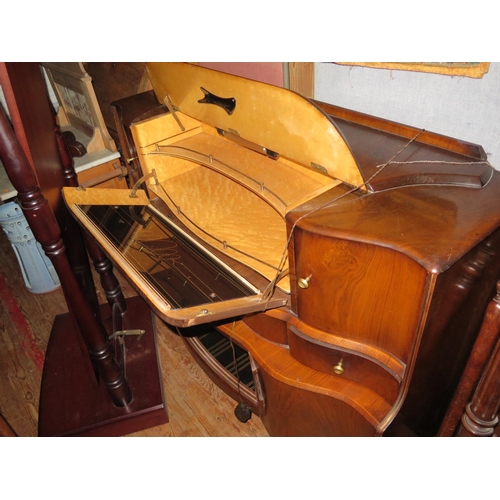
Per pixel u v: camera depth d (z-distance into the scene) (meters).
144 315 1.77
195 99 1.12
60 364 1.58
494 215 0.77
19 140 0.89
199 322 0.83
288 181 1.08
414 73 1.01
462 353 0.98
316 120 0.84
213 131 1.31
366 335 0.89
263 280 1.02
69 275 1.08
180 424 1.46
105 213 1.16
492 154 0.97
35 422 1.52
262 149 1.11
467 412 0.87
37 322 1.91
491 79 0.89
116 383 1.36
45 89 1.16
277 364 1.08
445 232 0.73
